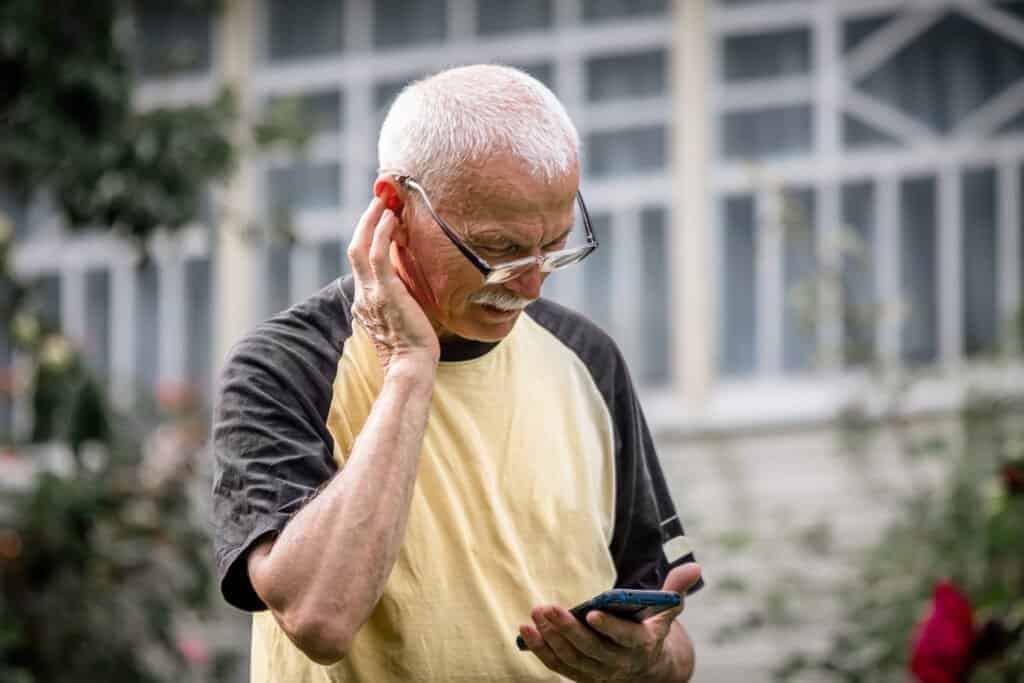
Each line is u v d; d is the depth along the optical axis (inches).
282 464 110.2
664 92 402.0
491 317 111.9
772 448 369.7
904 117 386.0
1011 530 227.0
